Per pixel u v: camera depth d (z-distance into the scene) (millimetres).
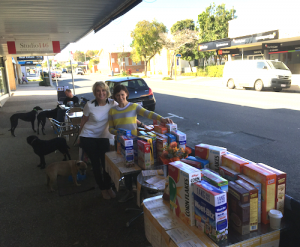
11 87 23891
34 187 4277
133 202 3684
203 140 6500
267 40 17141
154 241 2062
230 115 9078
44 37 10727
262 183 1866
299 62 19547
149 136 2932
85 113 3641
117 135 3348
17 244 2867
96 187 4207
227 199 1854
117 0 5742
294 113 8797
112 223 3207
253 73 15477
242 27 19859
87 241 2883
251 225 1817
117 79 10078
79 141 3713
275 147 5715
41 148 4934
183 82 24688
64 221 3289
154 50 32656
